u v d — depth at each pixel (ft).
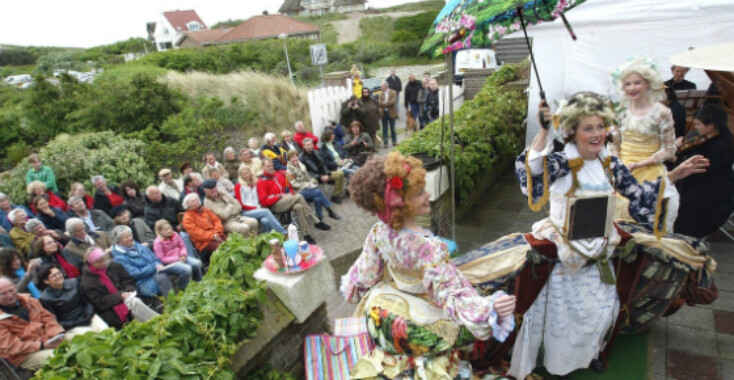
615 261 9.08
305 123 36.52
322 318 10.87
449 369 7.11
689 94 16.96
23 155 38.55
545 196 8.18
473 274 8.98
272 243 9.49
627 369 9.68
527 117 25.52
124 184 21.38
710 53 11.17
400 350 7.04
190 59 77.77
